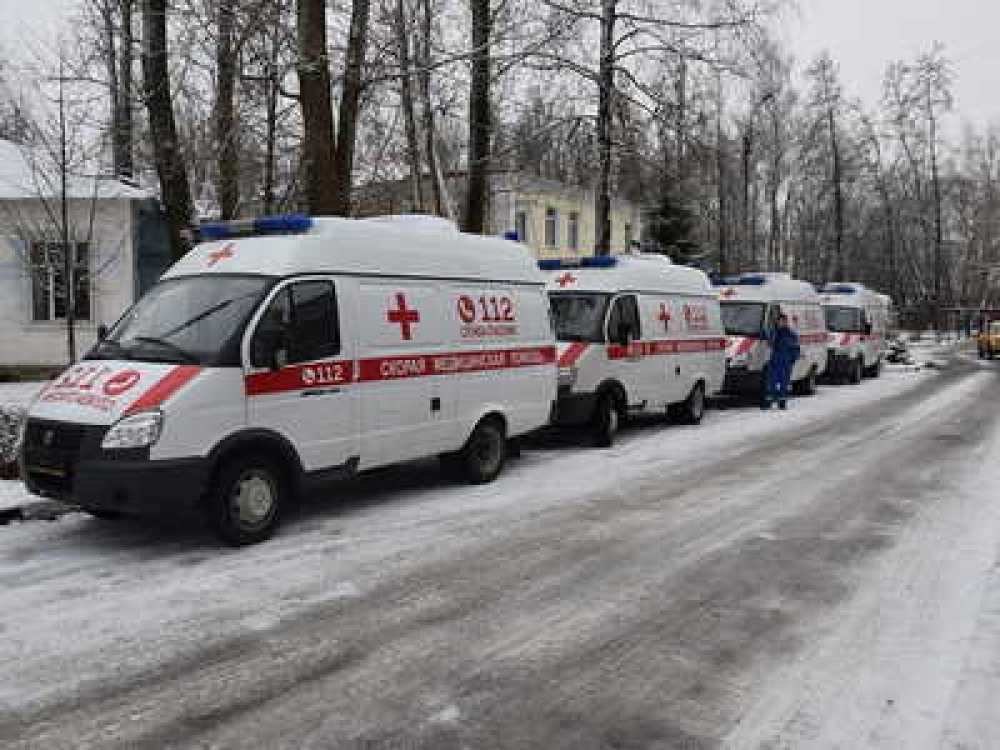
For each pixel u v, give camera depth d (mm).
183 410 6098
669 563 6352
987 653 4766
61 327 17812
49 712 3965
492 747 3711
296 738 3756
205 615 5176
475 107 15195
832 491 8914
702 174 20250
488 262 9141
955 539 7109
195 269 7301
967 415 15633
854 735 3859
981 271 64125
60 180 14953
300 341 6922
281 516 7531
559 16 14555
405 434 7934
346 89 12727
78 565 6098
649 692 4254
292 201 15242
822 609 5434
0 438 8281
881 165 48531
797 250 54531
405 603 5434
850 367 22500
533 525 7371
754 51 16828
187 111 14812
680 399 13453
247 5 12328
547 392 9930
